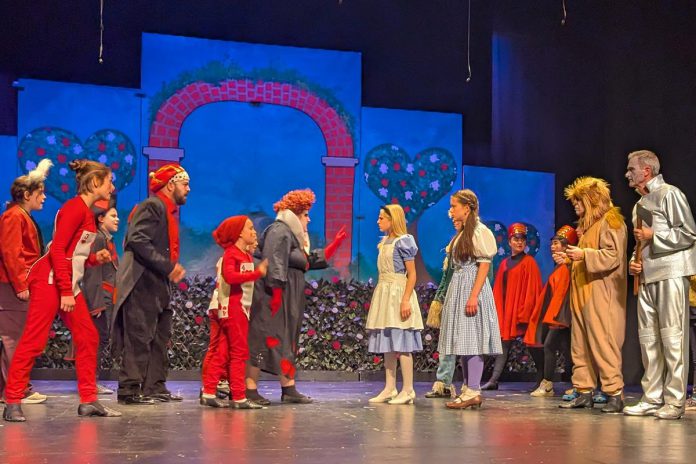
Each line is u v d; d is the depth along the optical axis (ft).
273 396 20.68
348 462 10.85
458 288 18.20
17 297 17.80
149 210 17.74
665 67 26.96
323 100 28.78
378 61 29.32
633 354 27.76
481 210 29.55
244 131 28.22
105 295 22.17
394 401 19.21
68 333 24.89
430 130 29.50
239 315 17.43
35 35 26.71
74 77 27.04
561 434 14.01
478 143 29.91
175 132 27.66
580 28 29.32
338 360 26.27
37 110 26.58
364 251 28.86
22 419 14.89
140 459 10.94
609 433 14.24
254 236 17.74
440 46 29.63
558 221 30.07
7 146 26.27
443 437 13.41
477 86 29.84
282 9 28.66
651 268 17.22
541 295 23.48
